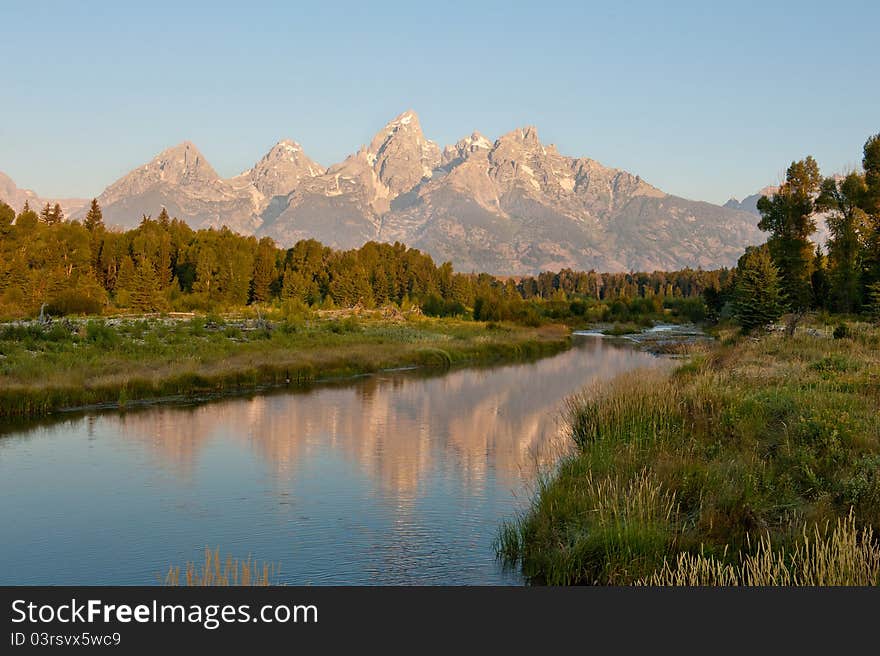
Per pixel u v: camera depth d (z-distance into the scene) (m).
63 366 30.11
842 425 14.23
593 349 59.50
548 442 21.05
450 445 20.88
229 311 80.88
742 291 49.28
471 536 13.10
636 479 12.53
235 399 29.03
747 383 20.81
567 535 11.64
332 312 83.56
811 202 66.06
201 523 14.00
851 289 58.56
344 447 20.64
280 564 11.87
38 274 71.06
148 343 39.72
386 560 11.95
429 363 45.22
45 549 12.62
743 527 11.02
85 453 19.64
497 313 84.94
